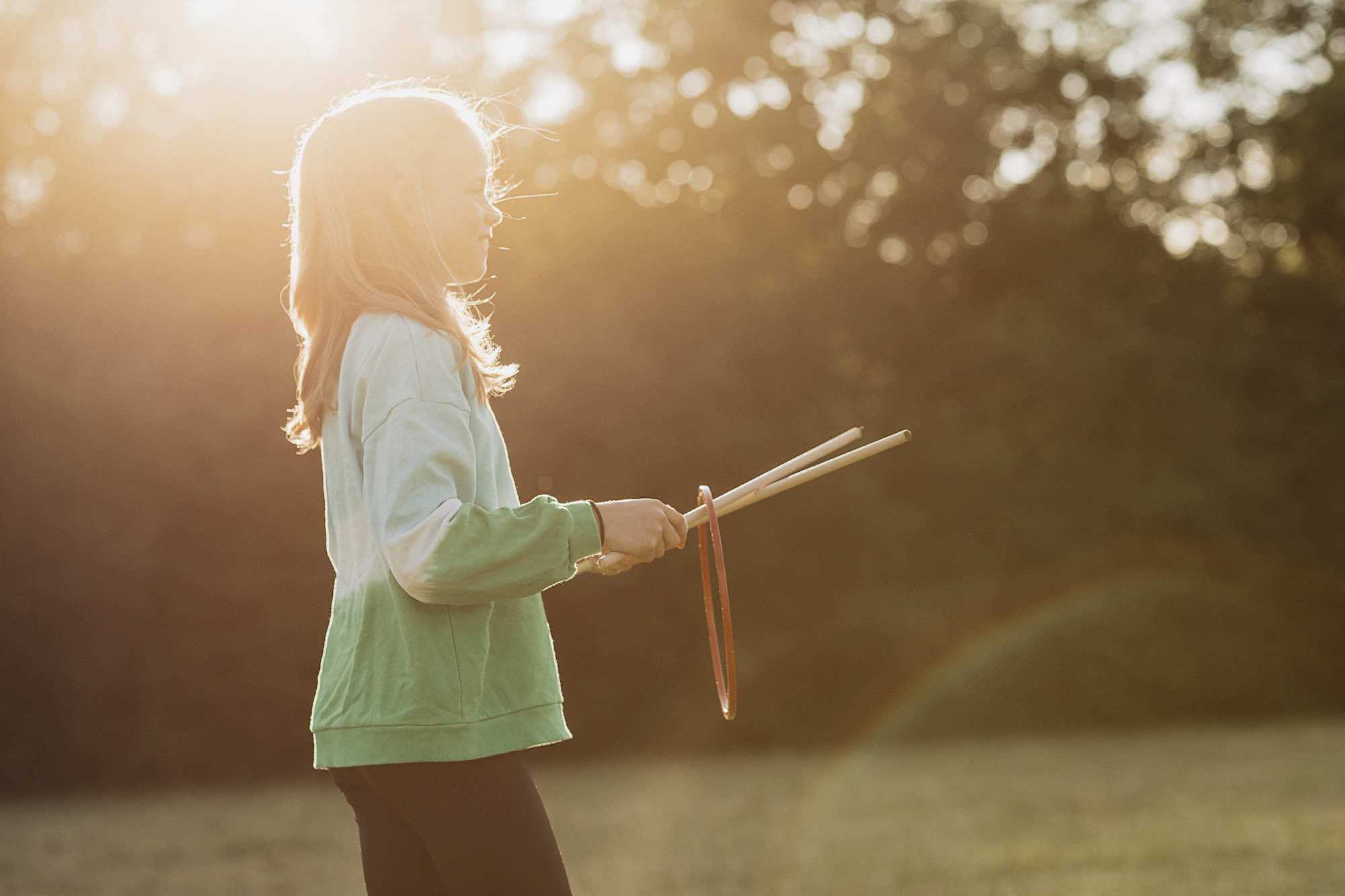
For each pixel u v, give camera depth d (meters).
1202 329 20.88
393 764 1.93
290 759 17.17
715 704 18.55
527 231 17.97
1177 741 15.93
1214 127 22.33
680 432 17.78
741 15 19.61
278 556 17.02
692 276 18.06
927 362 19.91
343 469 2.03
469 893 1.95
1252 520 20.44
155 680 16.97
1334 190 21.56
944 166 20.41
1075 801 9.68
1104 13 22.05
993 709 19.38
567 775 14.87
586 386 17.28
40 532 16.28
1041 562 19.88
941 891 6.19
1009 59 21.00
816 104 20.34
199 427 16.22
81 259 16.72
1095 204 21.70
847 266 19.70
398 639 1.94
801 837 8.25
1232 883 6.12
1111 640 19.89
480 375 2.04
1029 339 19.69
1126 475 20.20
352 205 2.07
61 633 16.69
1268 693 20.45
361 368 1.96
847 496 18.73
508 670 1.99
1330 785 10.17
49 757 16.83
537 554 1.89
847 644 18.81
